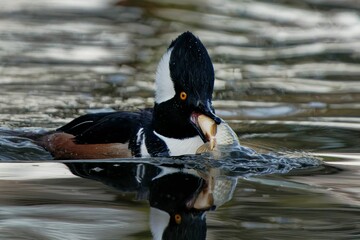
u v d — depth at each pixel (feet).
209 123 35.53
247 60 60.34
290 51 63.26
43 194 31.30
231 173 35.04
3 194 31.24
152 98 50.01
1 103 48.14
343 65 59.62
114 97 50.11
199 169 35.58
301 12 75.36
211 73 35.83
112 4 76.33
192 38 35.96
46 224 27.55
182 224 27.55
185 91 35.99
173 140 37.45
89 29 67.31
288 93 52.65
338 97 51.72
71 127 40.70
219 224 27.66
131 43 63.16
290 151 39.24
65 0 77.61
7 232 26.55
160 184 32.89
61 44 62.08
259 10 75.82
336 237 26.32
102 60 58.23
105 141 38.42
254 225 27.61
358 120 46.34
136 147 37.81
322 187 32.68
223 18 72.49
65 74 54.34
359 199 30.86
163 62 36.81
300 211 29.30
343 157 38.14
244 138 42.01
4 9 73.05
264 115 47.60
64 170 35.45
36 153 38.81
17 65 56.59
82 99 49.47
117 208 29.43
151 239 25.93
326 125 45.14
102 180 33.58
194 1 77.77
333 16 73.87
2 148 39.17
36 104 48.34
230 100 51.03
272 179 34.06
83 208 29.37
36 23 68.39
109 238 26.02
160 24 69.67
